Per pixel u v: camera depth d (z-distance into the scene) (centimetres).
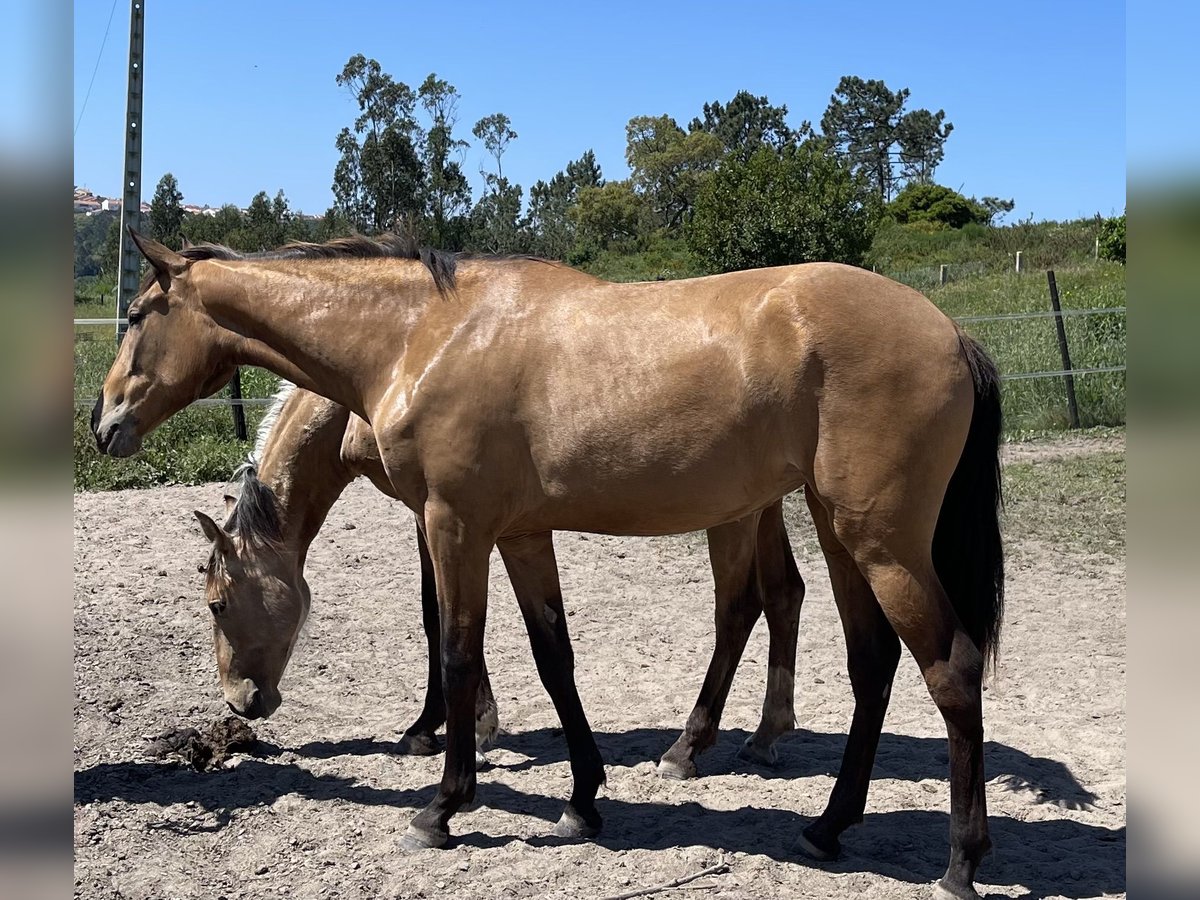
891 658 349
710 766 445
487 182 5734
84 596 668
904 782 422
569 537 845
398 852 364
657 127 7288
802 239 2595
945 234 3916
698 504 340
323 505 462
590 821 375
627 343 336
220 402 1120
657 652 598
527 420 346
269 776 438
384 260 385
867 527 311
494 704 465
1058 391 1223
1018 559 741
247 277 394
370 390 381
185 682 545
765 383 319
